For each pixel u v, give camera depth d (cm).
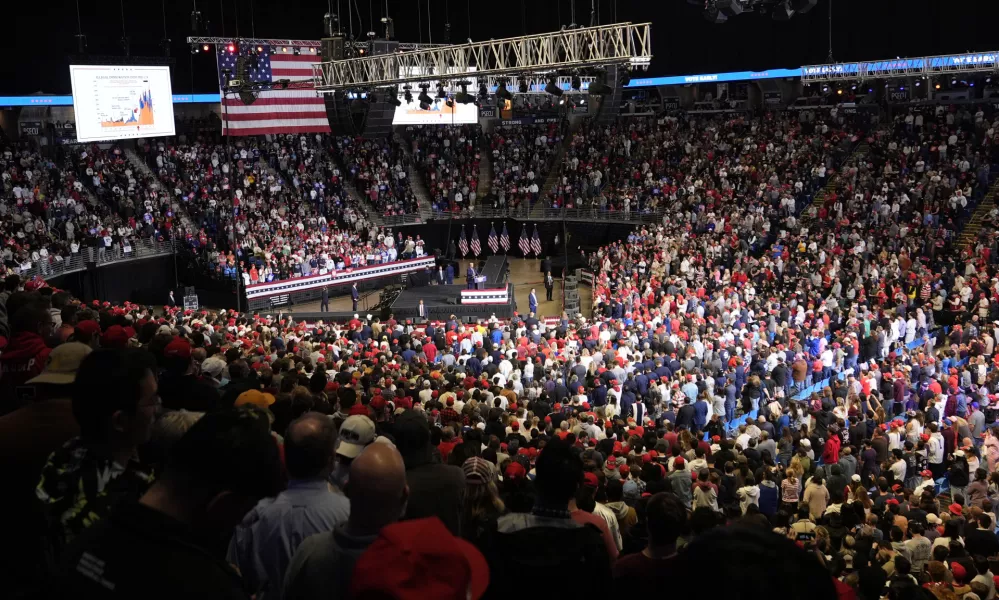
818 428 2083
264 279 4366
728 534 204
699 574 196
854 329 3019
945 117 4638
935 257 3722
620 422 1772
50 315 717
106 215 4522
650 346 2778
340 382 1670
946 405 2284
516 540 362
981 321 3136
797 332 2902
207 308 4406
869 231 3969
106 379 348
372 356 2312
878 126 4888
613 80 2920
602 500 1009
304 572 361
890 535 1323
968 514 1455
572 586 351
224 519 289
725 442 1788
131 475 377
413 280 4800
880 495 1523
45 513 352
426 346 2767
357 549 353
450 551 249
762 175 4747
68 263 4122
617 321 3153
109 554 272
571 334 2953
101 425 353
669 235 4378
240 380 841
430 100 3134
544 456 447
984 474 1694
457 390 1764
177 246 4619
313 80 3381
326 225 4912
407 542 249
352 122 3328
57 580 274
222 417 295
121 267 4369
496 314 4197
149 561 270
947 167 4269
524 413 1697
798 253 3938
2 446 396
